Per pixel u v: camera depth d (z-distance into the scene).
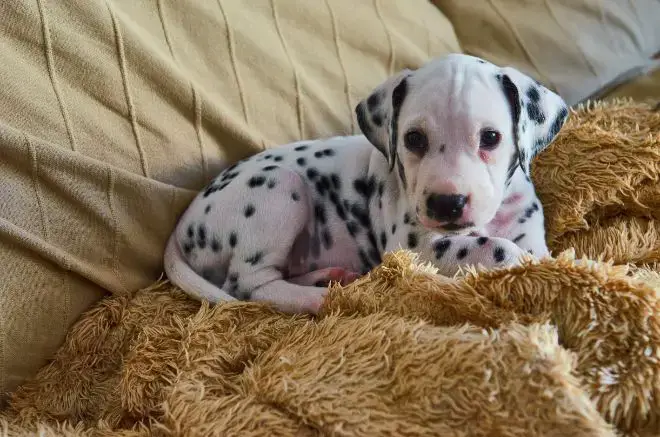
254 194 0.73
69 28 0.69
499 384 0.52
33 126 0.67
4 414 0.65
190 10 0.76
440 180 0.63
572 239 0.73
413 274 0.61
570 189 0.73
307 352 0.59
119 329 0.69
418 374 0.54
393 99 0.68
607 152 0.73
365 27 0.87
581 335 0.55
